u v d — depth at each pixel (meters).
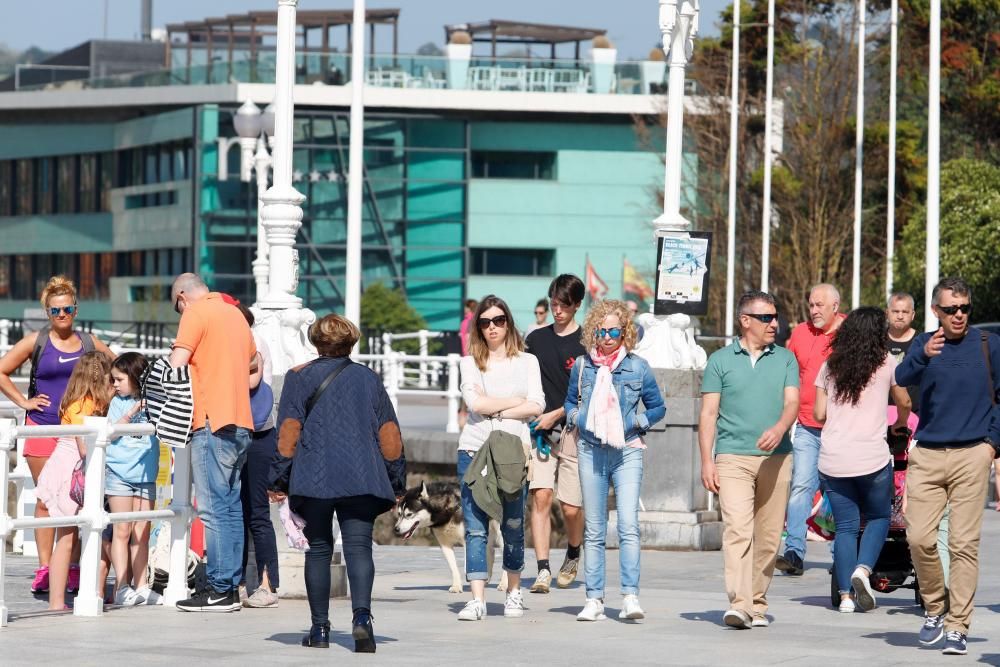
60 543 30.80
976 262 109.44
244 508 31.62
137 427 30.47
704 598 33.91
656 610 31.70
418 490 34.25
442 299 183.25
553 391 33.84
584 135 185.38
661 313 44.75
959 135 142.75
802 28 144.50
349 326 26.53
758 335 28.78
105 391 32.09
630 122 185.12
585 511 30.14
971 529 26.30
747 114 147.62
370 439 26.03
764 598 29.44
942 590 26.98
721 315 142.00
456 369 59.34
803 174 140.25
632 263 186.00
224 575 30.38
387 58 177.38
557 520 49.62
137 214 188.38
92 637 27.05
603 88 181.00
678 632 28.47
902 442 31.88
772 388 28.70
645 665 24.64
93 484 29.88
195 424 29.77
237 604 30.61
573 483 34.75
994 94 137.88
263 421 31.33
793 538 37.56
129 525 32.06
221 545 30.23
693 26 45.69
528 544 48.78
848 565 31.22
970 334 26.59
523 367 30.27
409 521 34.16
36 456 33.03
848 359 30.61
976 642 27.66
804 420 36.84
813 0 144.00
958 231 110.25
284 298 33.72
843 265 140.88
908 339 33.34
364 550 25.98
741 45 148.25
